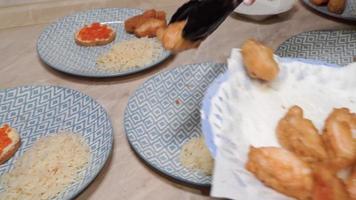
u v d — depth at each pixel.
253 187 0.42
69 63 0.75
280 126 0.49
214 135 0.48
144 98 0.65
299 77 0.55
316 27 0.86
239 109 0.51
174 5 0.95
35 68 0.77
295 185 0.42
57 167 0.54
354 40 0.78
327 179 0.42
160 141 0.58
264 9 0.86
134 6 0.96
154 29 0.80
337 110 0.50
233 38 0.83
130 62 0.73
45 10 0.93
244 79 0.54
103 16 0.88
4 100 0.67
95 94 0.70
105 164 0.56
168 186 0.54
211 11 0.46
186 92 0.66
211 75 0.70
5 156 0.58
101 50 0.79
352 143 0.45
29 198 0.51
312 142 0.46
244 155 0.46
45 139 0.60
